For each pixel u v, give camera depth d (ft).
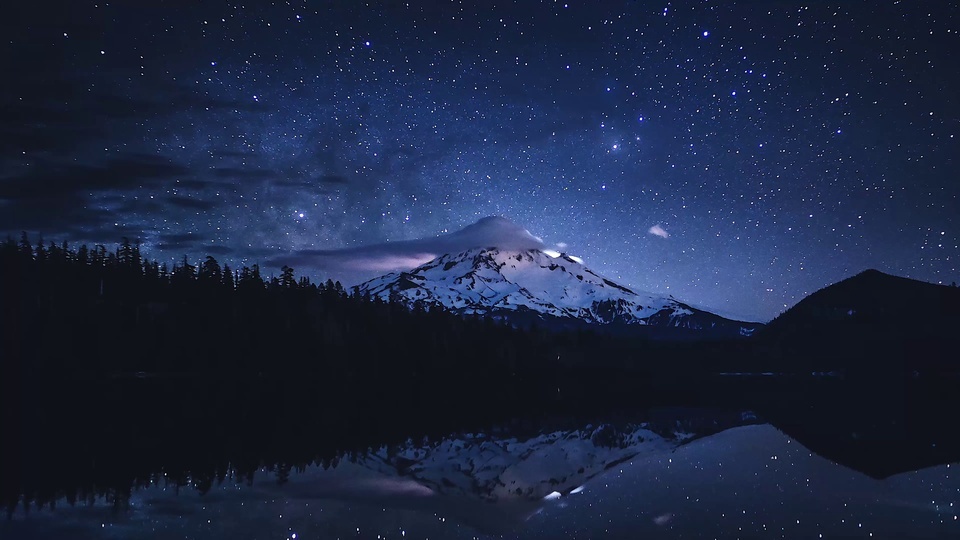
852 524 79.87
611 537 75.97
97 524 83.82
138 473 117.50
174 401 258.57
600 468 121.90
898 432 171.42
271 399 273.95
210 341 355.15
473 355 409.69
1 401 247.50
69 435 171.73
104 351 321.32
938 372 521.65
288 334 371.56
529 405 263.29
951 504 90.02
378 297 465.88
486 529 80.12
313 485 107.34
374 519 85.61
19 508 91.76
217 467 124.57
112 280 390.83
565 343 511.81
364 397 289.33
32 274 359.25
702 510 87.30
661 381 420.36
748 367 527.40
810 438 159.63
